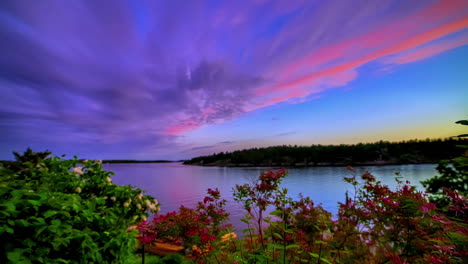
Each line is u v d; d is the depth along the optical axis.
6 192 2.20
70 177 3.46
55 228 2.02
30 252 1.92
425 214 1.95
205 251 2.47
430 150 104.25
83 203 2.75
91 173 3.71
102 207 2.90
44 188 2.81
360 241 2.87
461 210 1.53
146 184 55.12
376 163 107.75
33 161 3.57
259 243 2.93
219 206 2.99
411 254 2.17
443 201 2.38
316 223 3.31
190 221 2.64
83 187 3.38
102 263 2.43
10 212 1.95
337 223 3.20
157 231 2.73
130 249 2.85
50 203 2.21
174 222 2.72
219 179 67.56
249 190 2.83
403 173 55.84
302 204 3.50
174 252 4.25
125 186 3.49
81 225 2.48
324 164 123.81
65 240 2.10
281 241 2.84
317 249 3.08
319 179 54.03
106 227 2.74
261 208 2.80
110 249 2.54
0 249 1.85
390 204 2.36
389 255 2.13
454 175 3.59
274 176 2.75
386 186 2.76
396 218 2.34
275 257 2.61
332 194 31.19
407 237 2.25
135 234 2.90
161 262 4.02
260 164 144.75
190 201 30.25
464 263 1.36
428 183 4.03
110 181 3.65
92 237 2.50
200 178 73.56
